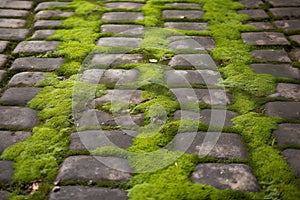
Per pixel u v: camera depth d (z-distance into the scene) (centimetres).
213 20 375
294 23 369
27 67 300
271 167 205
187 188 193
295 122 239
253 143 222
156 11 394
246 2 418
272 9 398
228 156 213
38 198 189
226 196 188
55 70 296
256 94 267
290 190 192
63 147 221
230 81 281
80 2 418
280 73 291
